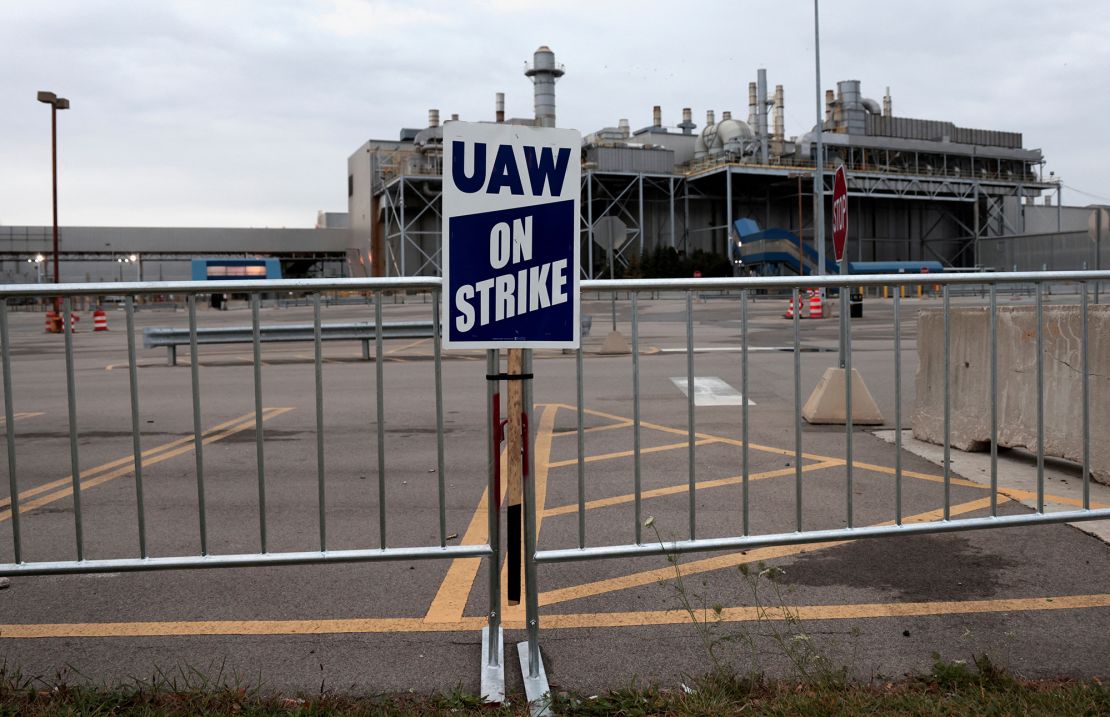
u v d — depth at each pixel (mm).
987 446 7203
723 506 5719
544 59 46438
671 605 4027
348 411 10383
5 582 4453
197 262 80375
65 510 5949
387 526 5418
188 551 4941
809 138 79375
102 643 3660
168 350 17250
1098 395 5980
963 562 4547
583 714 2932
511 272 3258
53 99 37344
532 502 3285
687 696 2973
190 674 3332
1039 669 3291
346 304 59281
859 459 7125
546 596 4176
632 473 6793
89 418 10219
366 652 3537
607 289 3959
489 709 2996
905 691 3020
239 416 10148
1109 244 60656
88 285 3830
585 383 12656
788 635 3643
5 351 3848
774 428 8773
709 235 85562
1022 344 6637
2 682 3125
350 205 99125
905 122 82625
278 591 4273
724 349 17969
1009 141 87125
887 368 13523
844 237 9594
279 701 3020
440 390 3793
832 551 4770
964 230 90312
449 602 4105
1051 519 4418
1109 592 4078
